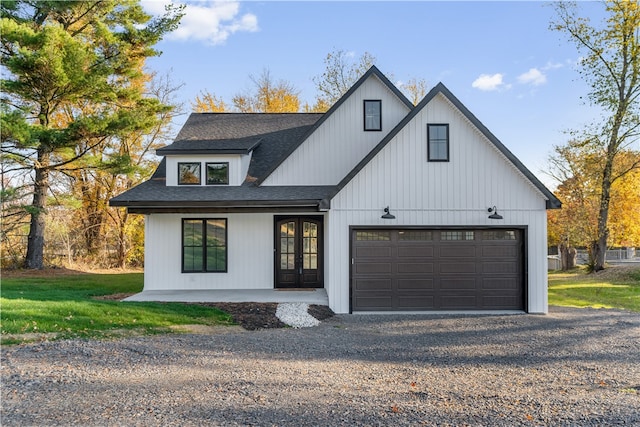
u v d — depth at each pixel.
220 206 13.08
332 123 15.12
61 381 5.72
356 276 12.09
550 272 30.39
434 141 12.15
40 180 19.55
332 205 12.05
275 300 12.41
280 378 6.12
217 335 8.80
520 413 4.99
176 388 5.59
